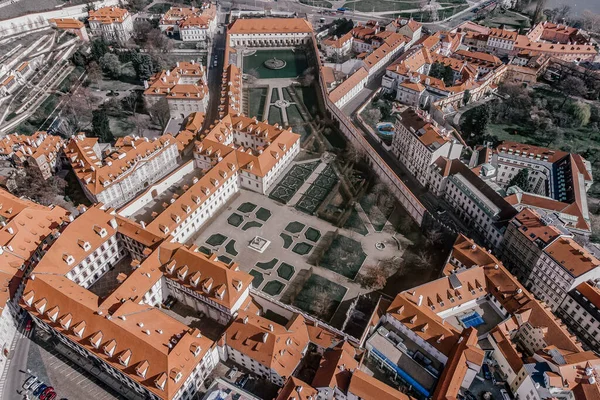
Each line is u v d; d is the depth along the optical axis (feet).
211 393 446.60
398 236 651.25
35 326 518.78
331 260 613.93
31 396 454.40
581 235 613.93
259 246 627.46
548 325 479.00
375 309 513.86
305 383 435.12
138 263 533.14
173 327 465.88
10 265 527.40
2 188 647.15
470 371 439.63
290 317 529.86
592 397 403.95
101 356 446.60
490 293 529.86
